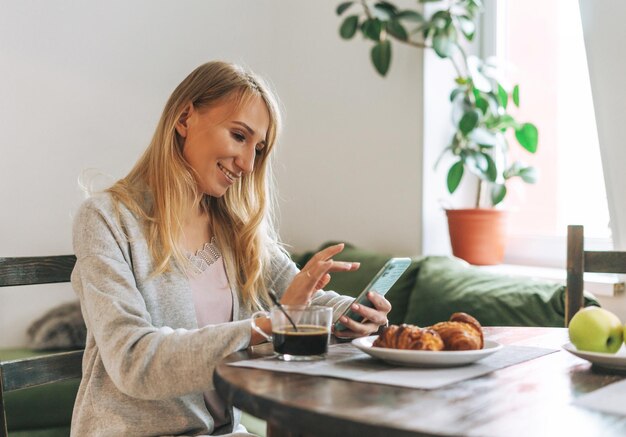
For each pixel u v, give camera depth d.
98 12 3.09
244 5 3.44
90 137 3.07
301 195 3.40
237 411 1.51
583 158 2.69
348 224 3.17
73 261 1.47
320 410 0.82
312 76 3.34
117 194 1.41
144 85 3.20
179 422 1.34
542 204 2.83
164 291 1.39
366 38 2.78
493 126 2.64
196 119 1.47
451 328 1.09
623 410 0.84
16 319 2.88
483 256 2.70
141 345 1.16
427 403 0.85
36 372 1.34
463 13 2.87
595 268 1.72
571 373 1.03
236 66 1.52
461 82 2.67
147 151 1.49
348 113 3.16
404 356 1.03
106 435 1.30
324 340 1.11
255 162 1.58
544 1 2.81
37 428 2.26
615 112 2.22
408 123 2.88
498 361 1.11
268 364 1.06
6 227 2.91
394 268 1.31
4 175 2.90
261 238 1.59
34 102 2.96
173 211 1.42
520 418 0.80
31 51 2.95
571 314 1.73
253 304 1.58
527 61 2.88
